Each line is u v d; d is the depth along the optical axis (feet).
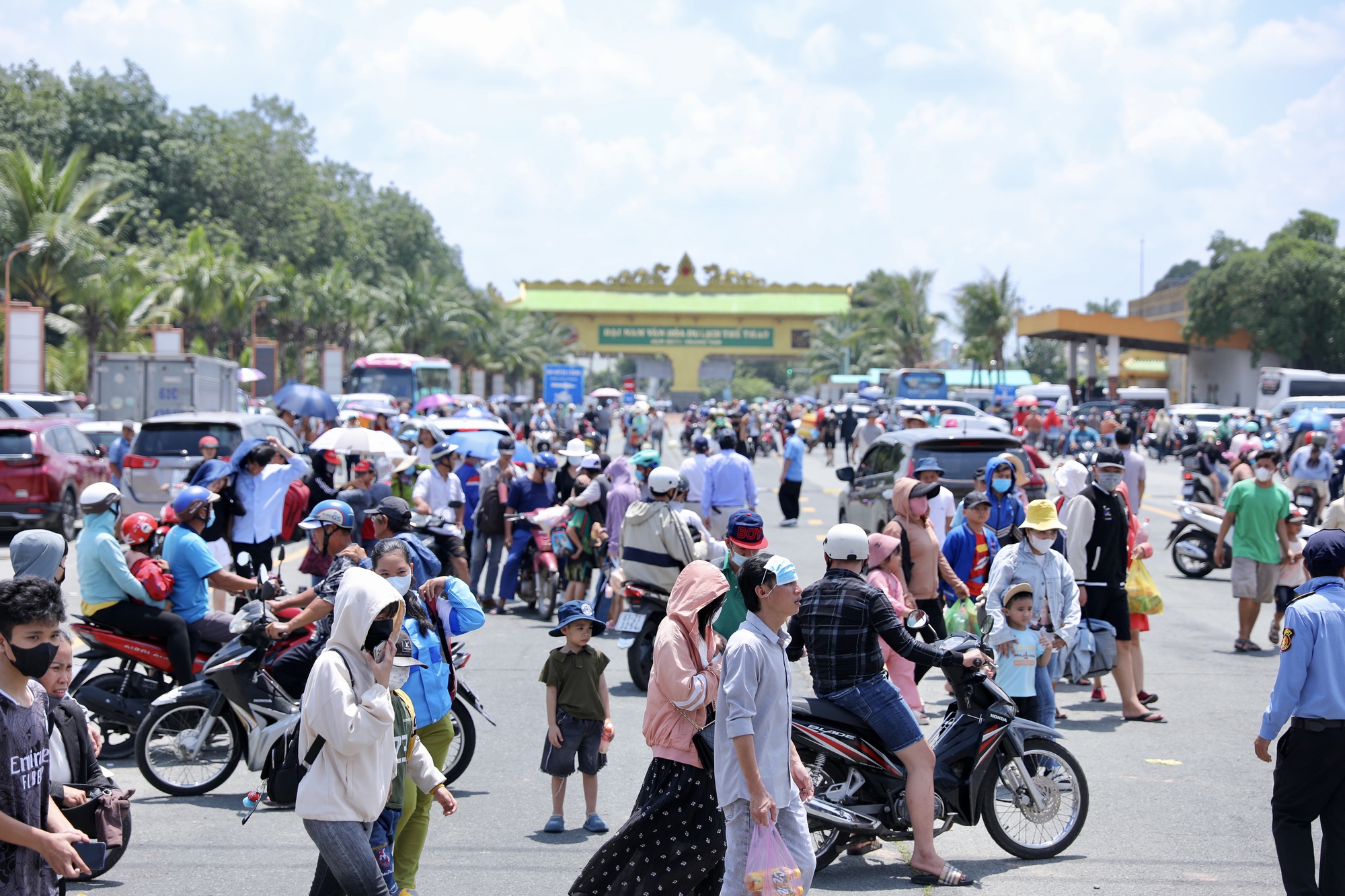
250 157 406.62
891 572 48.03
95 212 286.66
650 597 56.65
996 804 40.06
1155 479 192.34
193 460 105.81
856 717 34.17
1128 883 33.88
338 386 298.56
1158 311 593.83
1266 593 67.51
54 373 266.57
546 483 80.12
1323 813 29.99
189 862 35.42
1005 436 79.66
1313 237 390.21
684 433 269.23
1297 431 170.81
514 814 40.01
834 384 438.81
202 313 307.17
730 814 27.37
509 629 73.67
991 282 422.41
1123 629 52.80
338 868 25.39
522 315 572.51
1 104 358.64
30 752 21.84
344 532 45.55
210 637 47.67
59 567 35.19
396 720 28.94
